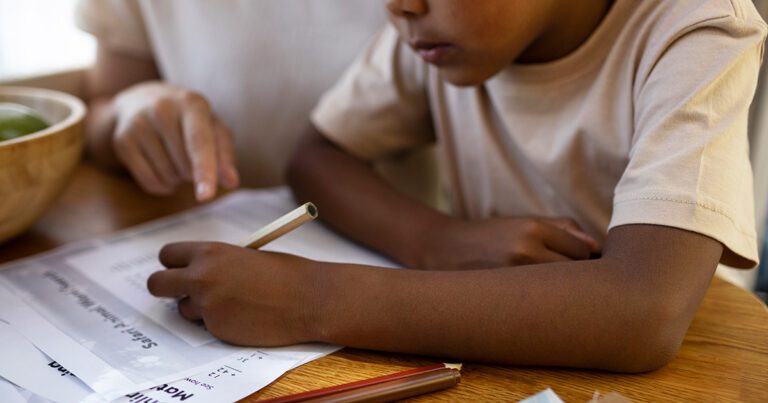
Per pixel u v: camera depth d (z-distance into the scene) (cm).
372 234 63
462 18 50
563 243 54
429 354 45
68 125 62
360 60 78
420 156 97
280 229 47
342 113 75
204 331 48
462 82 55
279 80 95
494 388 41
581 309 42
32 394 40
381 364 44
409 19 52
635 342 42
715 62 48
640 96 53
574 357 42
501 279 45
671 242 44
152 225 68
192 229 67
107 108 83
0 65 129
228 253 48
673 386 41
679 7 52
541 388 41
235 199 76
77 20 92
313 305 46
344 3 89
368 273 47
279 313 46
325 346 46
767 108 95
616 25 57
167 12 95
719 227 44
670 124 47
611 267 44
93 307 51
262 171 101
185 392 40
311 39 92
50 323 49
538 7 52
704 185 44
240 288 46
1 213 58
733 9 49
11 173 57
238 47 94
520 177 69
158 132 70
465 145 73
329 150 75
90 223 70
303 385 42
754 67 49
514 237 54
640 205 46
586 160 61
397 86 74
